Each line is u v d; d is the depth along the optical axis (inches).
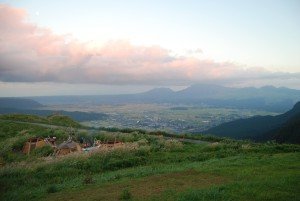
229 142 1473.9
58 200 614.2
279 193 518.6
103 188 671.8
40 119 2583.7
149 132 1921.8
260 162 839.7
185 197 524.1
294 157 895.1
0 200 681.0
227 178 675.4
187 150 1278.3
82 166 983.0
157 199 541.0
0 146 1517.0
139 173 813.2
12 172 914.1
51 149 1439.5
